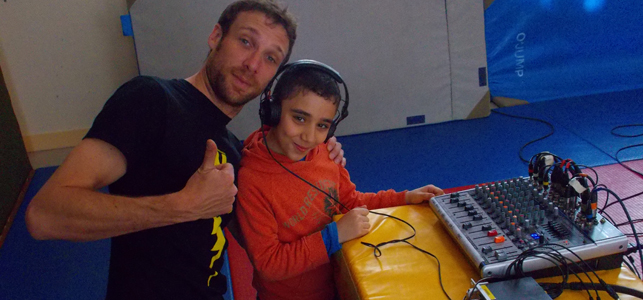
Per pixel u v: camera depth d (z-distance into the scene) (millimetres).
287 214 1031
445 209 959
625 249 792
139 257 871
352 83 3100
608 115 2986
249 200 999
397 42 3064
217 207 798
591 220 856
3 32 2848
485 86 3221
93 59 3061
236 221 1113
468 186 2312
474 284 750
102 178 748
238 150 1085
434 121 3264
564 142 2688
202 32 2865
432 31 3078
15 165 2645
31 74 2977
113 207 724
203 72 931
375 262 856
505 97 3453
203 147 888
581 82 3412
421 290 778
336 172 1163
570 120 2992
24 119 3047
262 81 926
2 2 2803
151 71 2891
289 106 966
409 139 3041
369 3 2963
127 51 3098
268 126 1114
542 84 3432
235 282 1754
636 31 3283
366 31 3014
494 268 764
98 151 741
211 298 957
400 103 3193
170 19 2822
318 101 951
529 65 3396
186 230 891
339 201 1217
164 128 825
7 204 2373
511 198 957
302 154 1031
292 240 1054
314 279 1084
